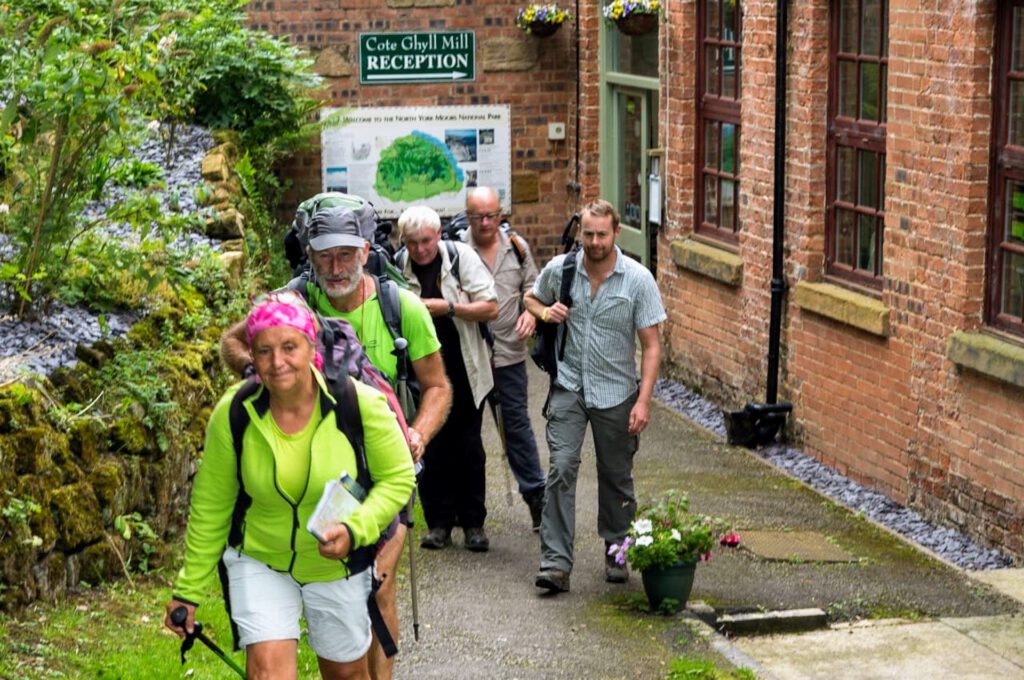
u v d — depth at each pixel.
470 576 8.98
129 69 8.36
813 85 12.00
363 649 5.41
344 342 5.55
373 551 5.29
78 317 8.81
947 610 8.77
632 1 15.55
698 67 14.46
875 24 11.40
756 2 12.82
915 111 10.55
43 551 7.05
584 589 8.77
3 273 8.06
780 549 9.86
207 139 14.98
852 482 11.62
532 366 15.80
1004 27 9.78
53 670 6.34
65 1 8.50
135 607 7.41
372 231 6.41
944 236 10.27
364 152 18.16
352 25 17.95
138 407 8.15
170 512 8.48
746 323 13.45
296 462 5.06
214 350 9.49
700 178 14.62
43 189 8.67
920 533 10.41
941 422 10.41
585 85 17.78
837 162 12.06
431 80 18.19
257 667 5.13
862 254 11.82
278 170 18.09
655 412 13.98
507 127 18.30
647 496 11.19
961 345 9.96
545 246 18.69
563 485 8.66
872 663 7.88
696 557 8.29
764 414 12.56
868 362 11.37
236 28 16.02
